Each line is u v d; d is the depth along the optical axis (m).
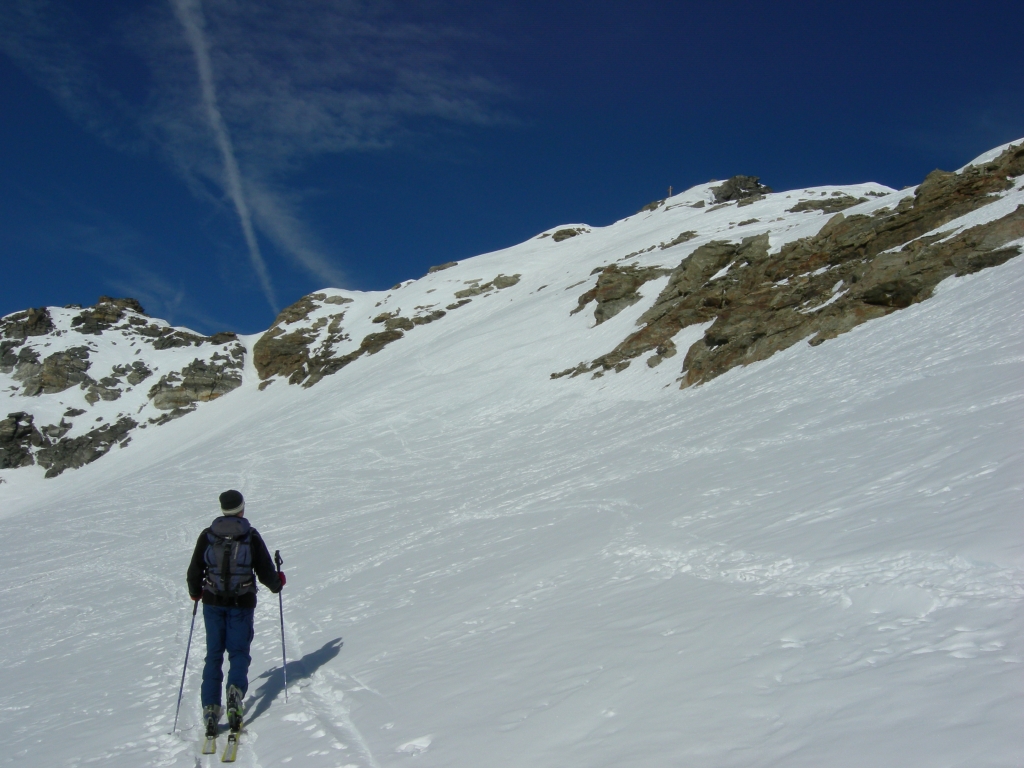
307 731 6.12
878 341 22.91
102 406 84.12
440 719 5.41
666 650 5.51
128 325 100.12
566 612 7.59
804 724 3.84
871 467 10.56
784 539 8.18
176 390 84.88
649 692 4.80
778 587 6.53
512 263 97.62
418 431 44.31
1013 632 4.30
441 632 8.27
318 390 71.50
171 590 17.12
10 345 93.06
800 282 33.88
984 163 31.94
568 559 10.40
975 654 4.14
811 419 17.14
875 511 8.20
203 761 6.11
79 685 9.68
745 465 14.47
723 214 80.81
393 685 6.68
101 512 40.19
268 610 12.64
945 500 7.71
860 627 5.05
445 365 58.53
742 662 4.91
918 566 5.93
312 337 90.38
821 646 4.86
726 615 6.01
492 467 29.55
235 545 6.94
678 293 44.94
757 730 3.91
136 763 6.30
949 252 26.31
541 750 4.38
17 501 69.38
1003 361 15.02
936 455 9.88
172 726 7.18
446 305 87.31
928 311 23.53
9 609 18.56
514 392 46.00
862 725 3.65
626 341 44.06
